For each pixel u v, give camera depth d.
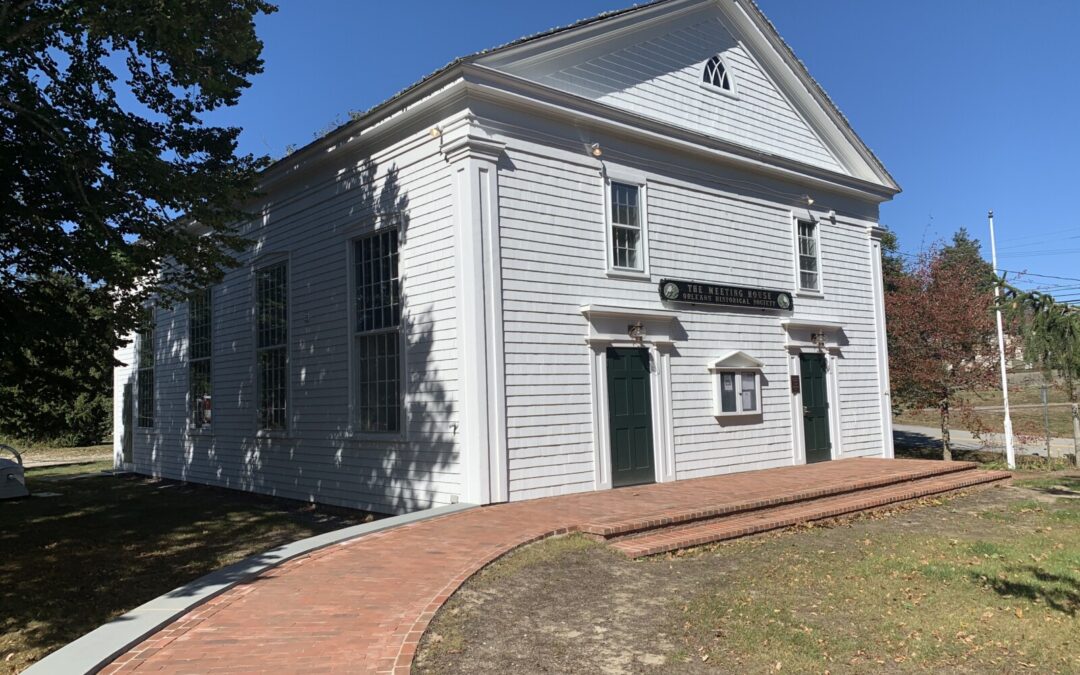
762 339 14.41
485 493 9.90
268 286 14.59
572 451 11.03
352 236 12.34
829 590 6.90
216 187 10.08
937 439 27.80
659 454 12.20
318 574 6.77
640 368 12.20
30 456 29.09
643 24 12.90
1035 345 9.73
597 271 11.72
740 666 5.04
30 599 7.59
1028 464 19.00
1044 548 8.84
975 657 5.30
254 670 4.62
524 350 10.62
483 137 10.44
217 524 11.76
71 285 11.23
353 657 4.82
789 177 15.26
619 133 12.19
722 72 14.58
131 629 5.23
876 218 17.72
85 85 9.75
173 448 17.92
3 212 9.31
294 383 13.51
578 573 7.08
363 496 11.84
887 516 10.88
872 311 17.20
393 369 11.54
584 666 4.97
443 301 10.59
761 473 13.38
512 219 10.67
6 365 10.78
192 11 8.66
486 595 6.28
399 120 11.28
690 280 13.16
